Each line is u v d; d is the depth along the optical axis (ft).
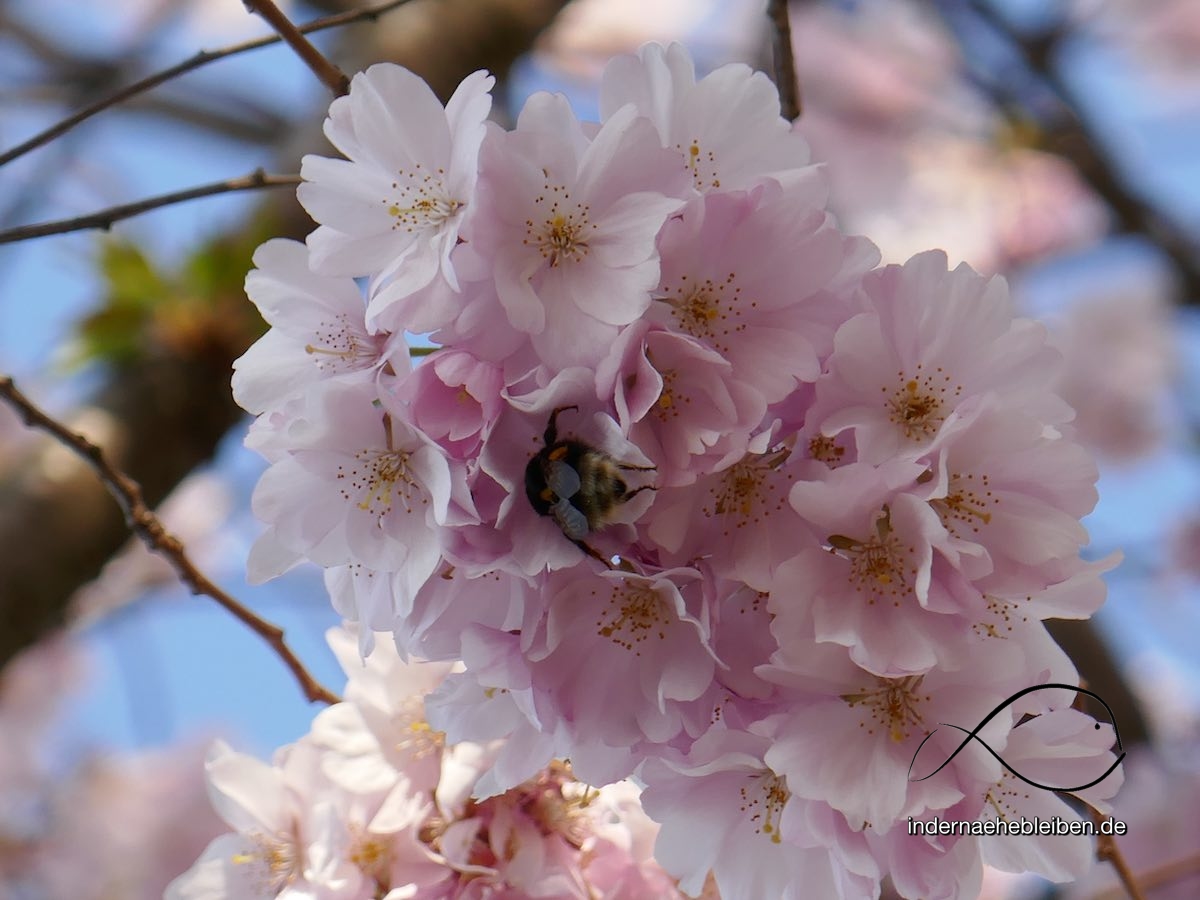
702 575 1.69
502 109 2.78
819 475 1.71
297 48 1.83
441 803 1.88
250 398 1.76
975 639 1.70
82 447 1.93
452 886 1.89
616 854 1.91
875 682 1.70
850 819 1.70
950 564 1.69
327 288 1.77
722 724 1.73
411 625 1.72
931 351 1.73
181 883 1.93
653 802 1.77
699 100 1.78
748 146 1.78
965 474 1.71
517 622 1.71
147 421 2.48
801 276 1.72
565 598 1.71
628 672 1.72
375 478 1.72
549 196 1.72
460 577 1.72
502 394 1.69
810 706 1.70
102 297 2.54
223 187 1.90
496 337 1.70
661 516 1.70
